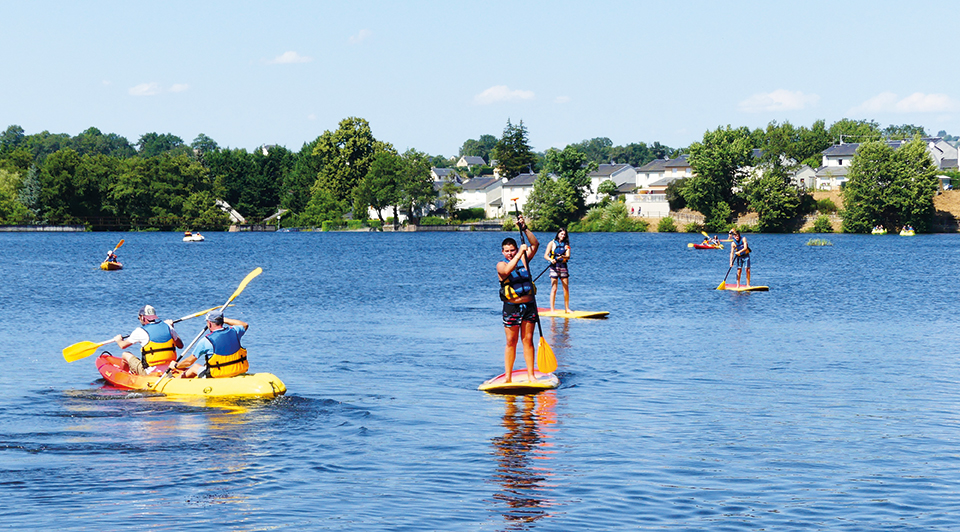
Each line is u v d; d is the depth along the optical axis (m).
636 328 20.66
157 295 30.83
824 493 8.44
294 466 9.33
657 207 120.38
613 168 153.38
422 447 10.06
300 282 36.66
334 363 15.80
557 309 24.70
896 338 18.94
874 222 105.81
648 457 9.66
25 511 7.92
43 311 25.38
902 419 11.39
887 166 104.19
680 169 140.12
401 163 134.00
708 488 8.59
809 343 18.17
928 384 13.73
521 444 10.18
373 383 13.88
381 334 19.86
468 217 143.88
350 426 11.02
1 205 127.44
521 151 162.50
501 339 18.98
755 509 8.01
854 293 30.30
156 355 13.83
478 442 10.28
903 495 8.37
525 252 13.43
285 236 114.12
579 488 8.61
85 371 14.95
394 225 134.25
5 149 154.62
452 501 8.25
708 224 110.81
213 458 9.62
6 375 14.56
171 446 10.11
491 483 8.77
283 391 12.93
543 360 13.80
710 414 11.67
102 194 132.12
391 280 37.72
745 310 24.78
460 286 34.34
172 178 134.12
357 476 8.98
